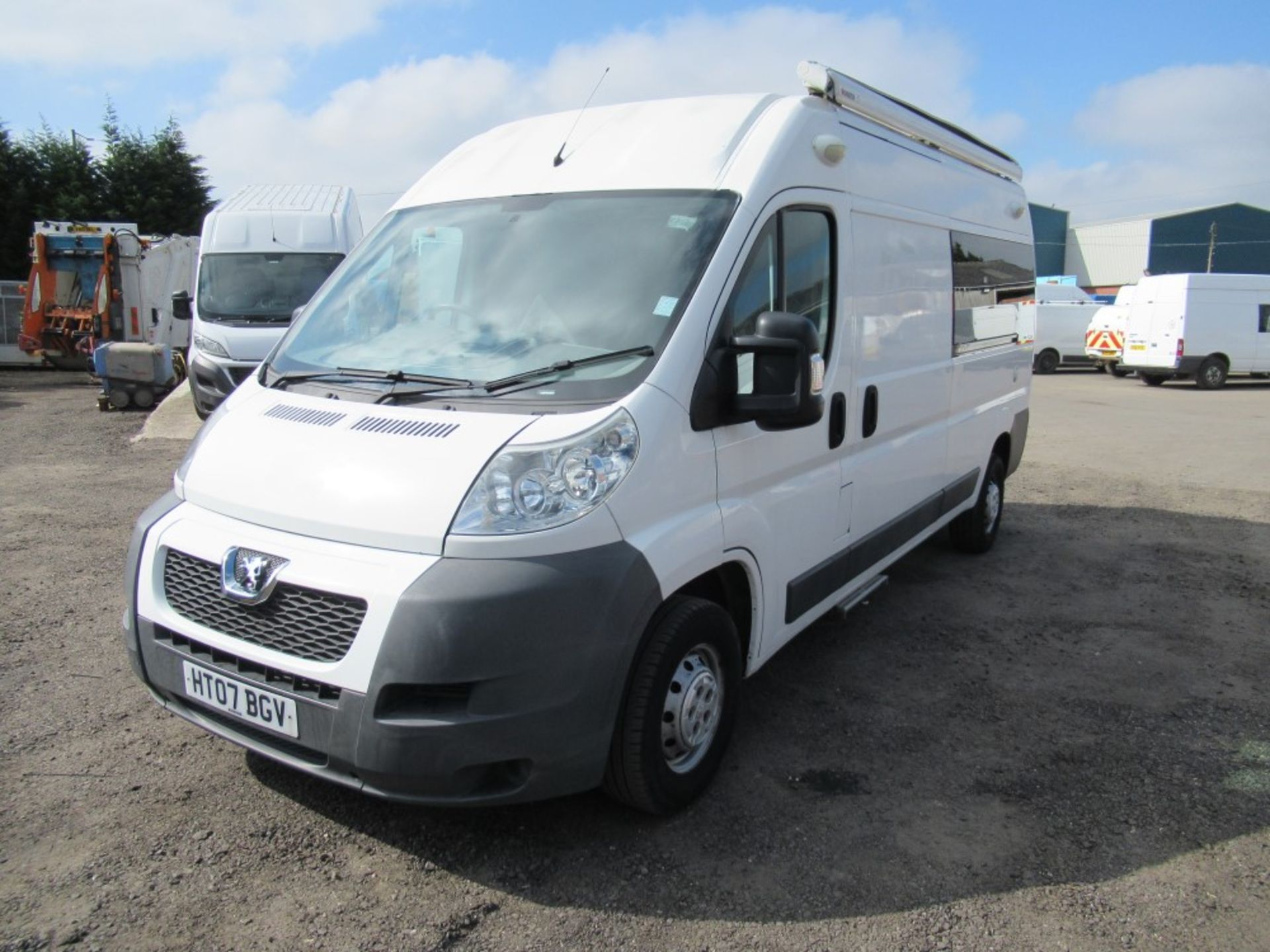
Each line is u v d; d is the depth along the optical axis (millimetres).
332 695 2803
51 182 31953
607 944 2762
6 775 3559
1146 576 6672
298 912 2854
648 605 2998
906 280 4891
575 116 4273
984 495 6844
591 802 3508
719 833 3336
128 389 15297
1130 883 3129
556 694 2807
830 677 4789
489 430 2973
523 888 3002
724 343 3359
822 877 3109
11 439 12062
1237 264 65438
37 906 2834
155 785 3516
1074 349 28609
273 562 2924
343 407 3295
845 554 4480
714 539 3320
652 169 3748
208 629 3062
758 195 3572
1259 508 8922
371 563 2809
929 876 3133
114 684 4398
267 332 11516
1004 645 5293
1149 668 5004
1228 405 19219
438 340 3549
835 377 4188
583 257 3541
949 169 5629
